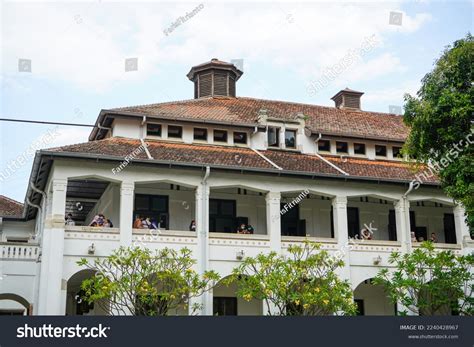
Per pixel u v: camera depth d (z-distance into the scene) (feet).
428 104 70.18
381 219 99.19
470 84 69.51
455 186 69.97
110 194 88.48
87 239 77.15
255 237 84.43
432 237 96.78
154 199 88.17
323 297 70.69
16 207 118.32
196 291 69.67
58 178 76.95
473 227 69.97
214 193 91.50
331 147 99.81
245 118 97.60
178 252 80.12
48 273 74.02
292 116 102.78
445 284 77.41
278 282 71.31
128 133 89.25
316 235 95.14
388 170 96.27
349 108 119.34
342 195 89.61
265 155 92.84
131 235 78.69
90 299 66.18
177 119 90.58
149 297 68.69
